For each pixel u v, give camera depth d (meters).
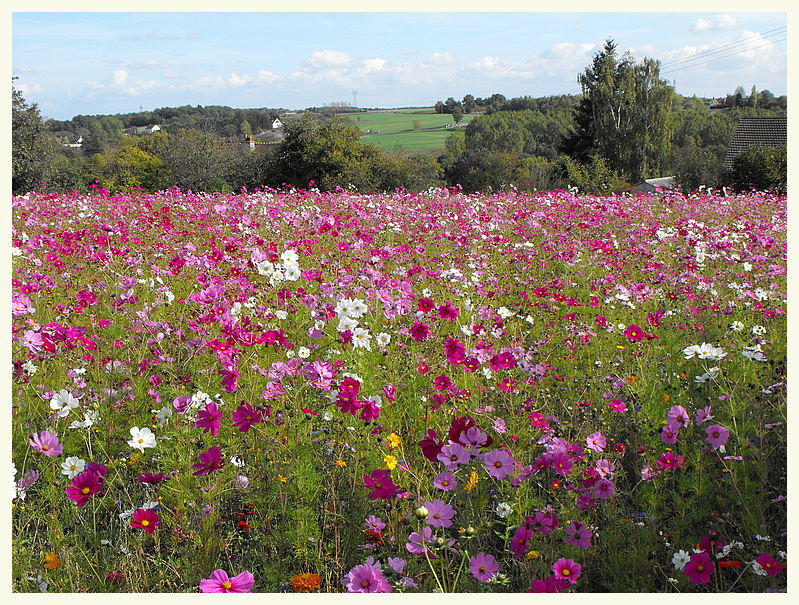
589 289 5.70
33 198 11.92
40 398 3.35
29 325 3.81
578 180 26.02
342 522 2.65
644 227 8.69
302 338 4.14
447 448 2.43
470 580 2.32
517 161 42.91
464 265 6.37
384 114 107.62
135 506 2.72
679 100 54.47
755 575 2.33
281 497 2.58
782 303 4.77
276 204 10.35
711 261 6.73
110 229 6.97
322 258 6.07
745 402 3.10
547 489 2.88
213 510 2.58
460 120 96.69
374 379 3.35
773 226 8.95
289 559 2.49
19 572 2.31
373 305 4.22
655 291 5.51
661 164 41.62
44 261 6.15
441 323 4.45
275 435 2.97
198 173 34.03
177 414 2.94
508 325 4.71
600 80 43.72
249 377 3.40
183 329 4.14
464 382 3.43
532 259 7.07
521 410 3.20
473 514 2.58
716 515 2.54
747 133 45.03
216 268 5.36
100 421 3.21
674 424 2.70
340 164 32.66
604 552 2.52
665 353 3.90
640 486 2.87
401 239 7.65
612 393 3.46
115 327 3.91
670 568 2.47
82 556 2.48
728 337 4.13
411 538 2.19
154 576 2.40
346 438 2.98
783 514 2.66
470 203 11.81
